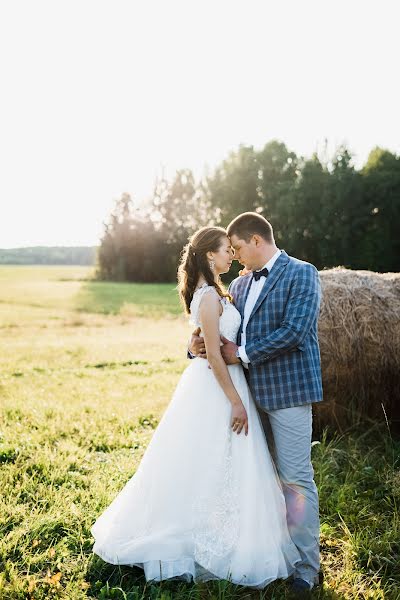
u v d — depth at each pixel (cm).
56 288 3934
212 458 305
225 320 313
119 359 1071
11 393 743
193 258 319
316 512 310
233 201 4950
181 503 304
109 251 5744
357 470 442
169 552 300
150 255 5647
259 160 4850
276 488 312
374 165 4147
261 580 291
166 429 316
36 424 575
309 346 316
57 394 741
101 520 330
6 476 423
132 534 311
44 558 319
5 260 9338
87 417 609
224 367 304
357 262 3944
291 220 4197
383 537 344
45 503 381
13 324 1873
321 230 4034
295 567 305
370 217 3984
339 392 522
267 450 317
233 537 296
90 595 294
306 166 4169
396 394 521
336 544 344
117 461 473
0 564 313
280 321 311
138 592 294
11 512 365
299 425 311
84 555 323
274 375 311
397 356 512
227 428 307
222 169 5084
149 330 1734
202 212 5806
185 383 321
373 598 291
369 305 518
